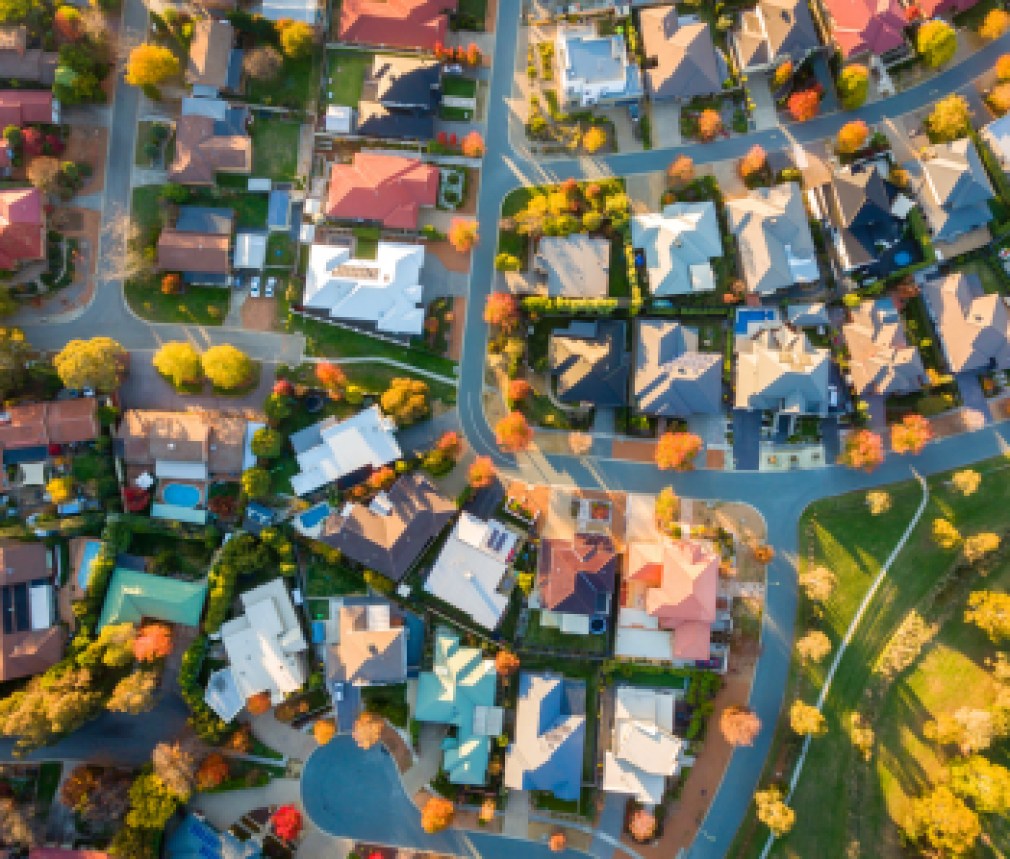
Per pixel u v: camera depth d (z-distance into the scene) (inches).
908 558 3147.1
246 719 3053.6
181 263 3085.6
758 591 3142.2
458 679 2972.4
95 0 3184.1
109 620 2962.6
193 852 2923.2
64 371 2864.2
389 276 3107.8
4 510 3016.7
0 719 2748.5
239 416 3147.1
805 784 3053.6
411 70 3107.8
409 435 3171.8
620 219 3142.2
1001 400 3198.8
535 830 3061.0
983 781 2842.0
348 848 3038.9
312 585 3090.6
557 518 3154.5
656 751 2925.7
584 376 3056.1
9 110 3085.6
